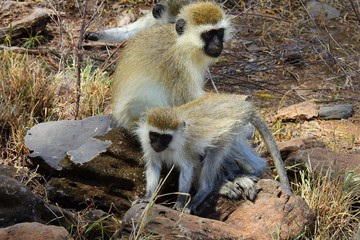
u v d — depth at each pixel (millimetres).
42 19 12828
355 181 8734
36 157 8477
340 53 13383
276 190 8102
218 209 7992
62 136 8836
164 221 7305
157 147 7844
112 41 12945
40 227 6926
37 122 9750
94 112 10281
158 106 8891
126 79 8945
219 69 12656
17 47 12250
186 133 7898
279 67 12828
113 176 8242
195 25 8906
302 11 14906
